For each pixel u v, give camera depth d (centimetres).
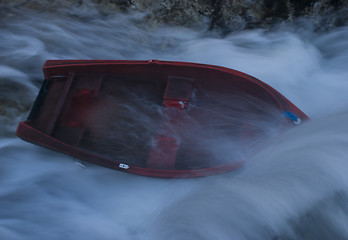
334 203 521
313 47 795
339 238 494
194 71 581
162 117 595
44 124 577
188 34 827
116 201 601
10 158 651
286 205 520
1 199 608
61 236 562
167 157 541
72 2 836
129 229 566
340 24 795
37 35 807
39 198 613
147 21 830
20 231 566
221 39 816
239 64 781
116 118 600
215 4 834
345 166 543
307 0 816
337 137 570
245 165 531
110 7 836
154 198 593
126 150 573
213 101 599
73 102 603
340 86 738
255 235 505
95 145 576
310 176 538
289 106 548
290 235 499
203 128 580
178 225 532
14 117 695
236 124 578
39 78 759
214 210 534
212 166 548
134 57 806
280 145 552
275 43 800
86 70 609
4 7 825
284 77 756
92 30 825
